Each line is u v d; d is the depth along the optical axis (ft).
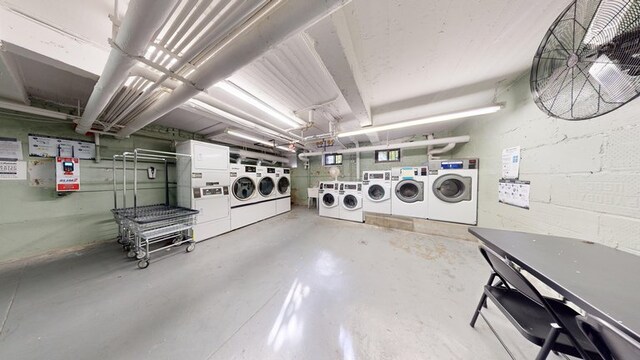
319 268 6.98
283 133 11.62
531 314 3.28
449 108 9.09
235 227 11.67
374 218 12.73
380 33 4.50
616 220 3.73
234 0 3.04
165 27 3.95
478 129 10.01
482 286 5.86
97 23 4.10
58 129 8.36
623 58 2.79
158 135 11.57
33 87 6.93
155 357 3.58
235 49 3.60
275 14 2.99
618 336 1.63
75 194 8.78
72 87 7.05
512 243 3.65
